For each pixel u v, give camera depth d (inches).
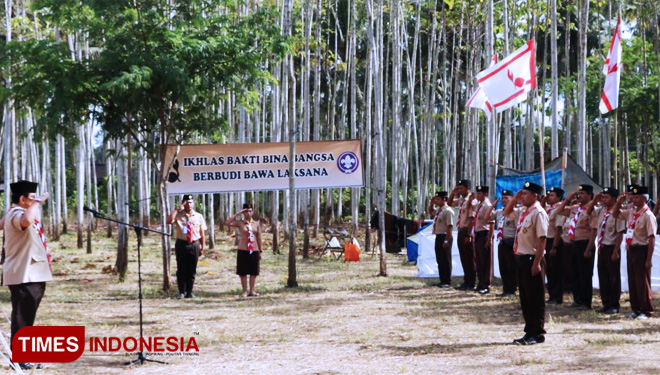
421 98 1509.6
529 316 392.2
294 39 695.1
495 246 756.0
